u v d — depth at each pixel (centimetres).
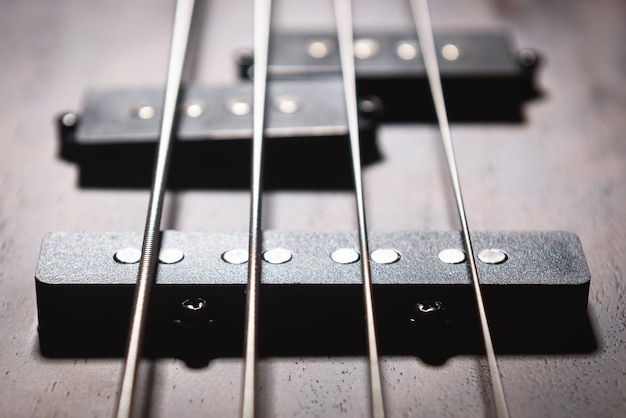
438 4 45
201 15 44
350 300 29
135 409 28
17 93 40
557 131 38
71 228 33
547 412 28
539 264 30
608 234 33
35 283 30
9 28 43
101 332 30
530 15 44
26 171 36
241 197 34
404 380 28
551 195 35
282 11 44
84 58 42
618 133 38
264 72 37
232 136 35
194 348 29
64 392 28
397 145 37
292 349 29
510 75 39
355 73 38
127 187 35
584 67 41
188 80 40
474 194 35
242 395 27
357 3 45
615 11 45
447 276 29
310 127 35
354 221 33
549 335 30
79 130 36
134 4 45
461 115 38
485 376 28
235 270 29
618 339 29
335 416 27
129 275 29
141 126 36
